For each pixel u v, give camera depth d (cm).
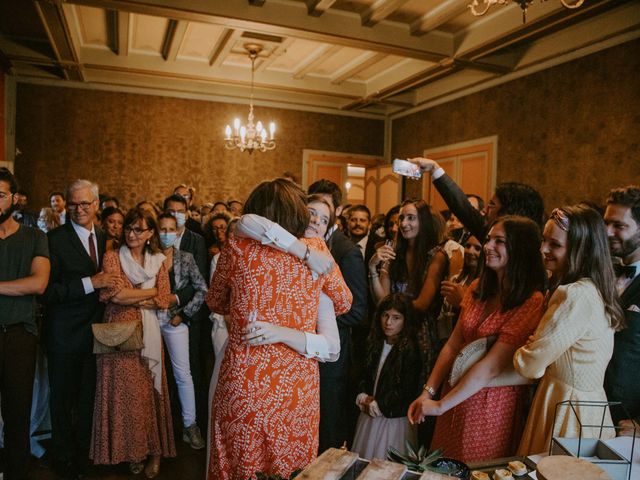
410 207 287
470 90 743
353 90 850
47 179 784
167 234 312
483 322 189
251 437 144
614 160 524
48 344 276
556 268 169
